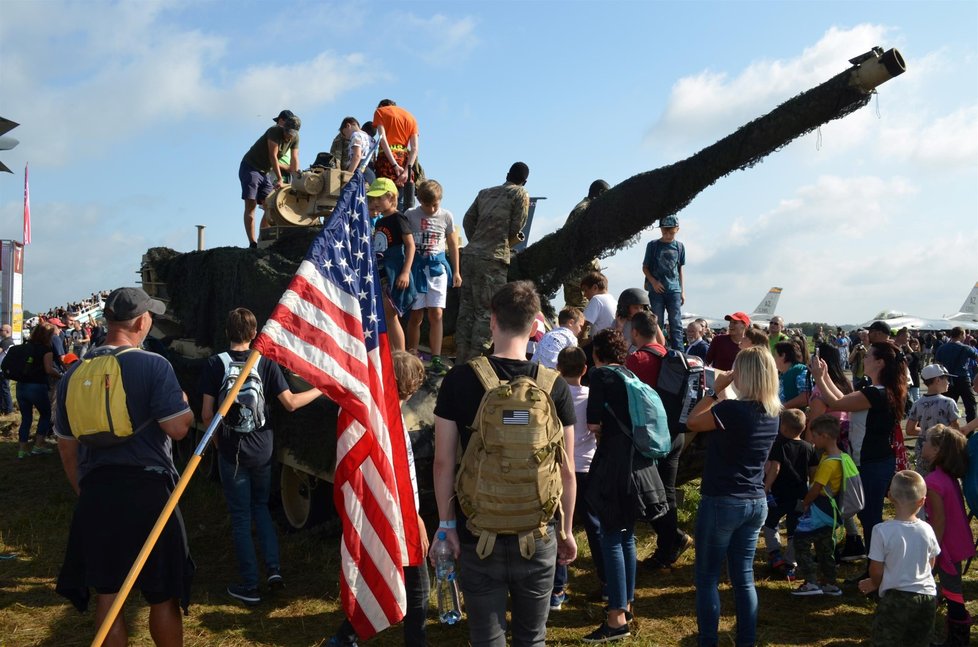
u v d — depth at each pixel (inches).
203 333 327.0
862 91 214.5
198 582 229.9
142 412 137.7
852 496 219.1
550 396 120.6
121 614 136.6
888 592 167.3
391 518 150.6
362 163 163.3
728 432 169.5
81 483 140.0
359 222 160.4
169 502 128.3
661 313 351.3
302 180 318.7
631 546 199.3
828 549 224.5
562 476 127.1
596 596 219.9
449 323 304.7
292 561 246.2
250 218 400.8
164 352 370.9
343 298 154.5
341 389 149.6
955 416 311.0
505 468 115.0
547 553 119.3
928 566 167.8
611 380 189.9
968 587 232.5
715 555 171.2
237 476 212.8
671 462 234.5
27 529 279.6
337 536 250.2
